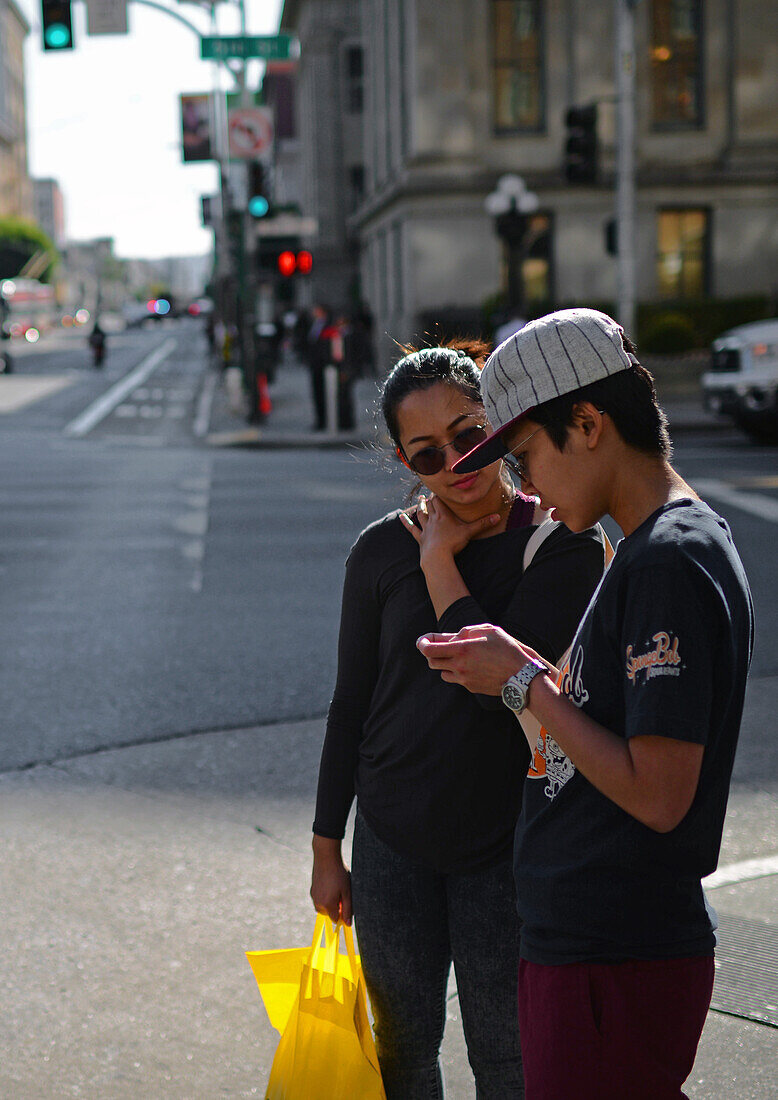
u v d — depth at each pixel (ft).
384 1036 7.54
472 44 92.79
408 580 7.20
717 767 5.54
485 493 6.99
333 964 7.42
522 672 5.71
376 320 118.11
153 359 166.09
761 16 92.63
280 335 139.95
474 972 7.29
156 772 17.22
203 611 26.96
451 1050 10.55
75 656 23.32
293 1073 7.06
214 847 14.57
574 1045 5.67
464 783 7.07
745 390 54.49
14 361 162.20
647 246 93.97
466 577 7.07
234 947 12.17
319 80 167.63
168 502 43.27
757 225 94.32
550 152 94.22
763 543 33.14
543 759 5.95
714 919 5.88
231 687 21.29
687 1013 5.67
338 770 7.61
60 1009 11.05
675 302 85.30
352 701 7.60
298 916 12.82
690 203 93.81
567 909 5.70
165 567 31.91
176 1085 9.95
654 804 5.20
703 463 49.93
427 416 6.90
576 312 5.68
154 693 20.97
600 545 7.00
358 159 168.55
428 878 7.32
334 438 64.75
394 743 7.20
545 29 93.09
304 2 172.24
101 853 14.40
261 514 40.24
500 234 73.05
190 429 74.38
